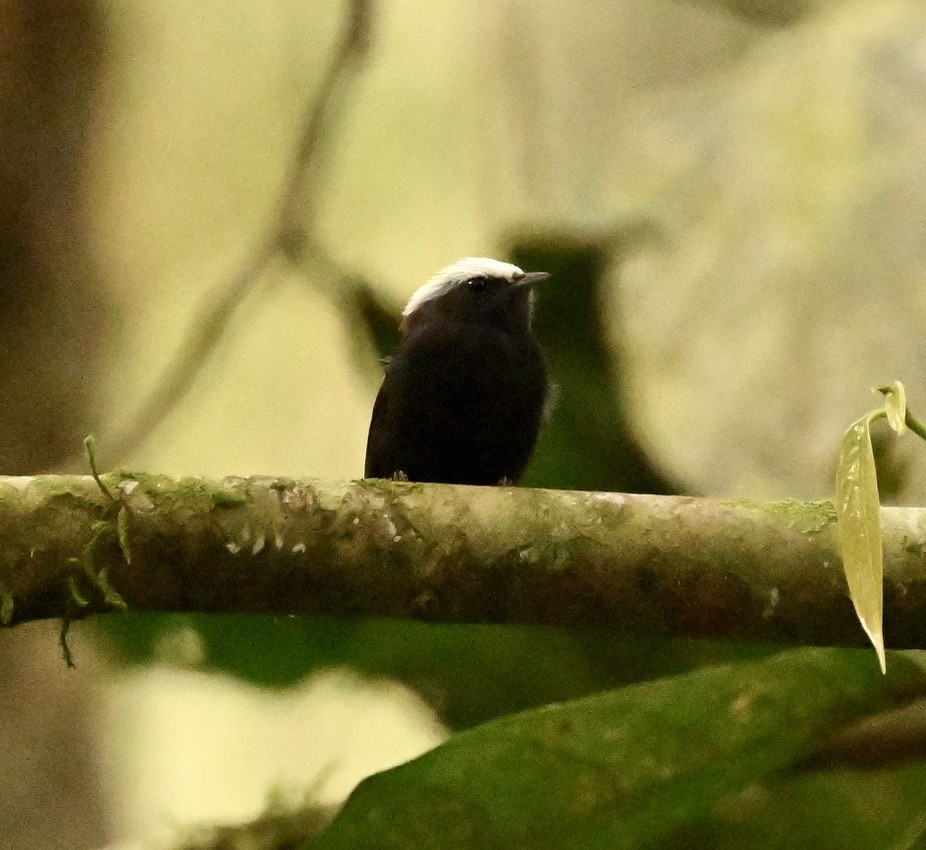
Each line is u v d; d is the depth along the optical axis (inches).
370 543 221.1
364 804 208.4
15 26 458.9
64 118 476.4
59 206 476.1
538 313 408.8
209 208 520.4
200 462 584.4
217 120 524.4
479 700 326.0
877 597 181.6
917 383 413.7
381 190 573.6
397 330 441.7
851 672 222.1
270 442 593.9
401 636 324.5
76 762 469.4
